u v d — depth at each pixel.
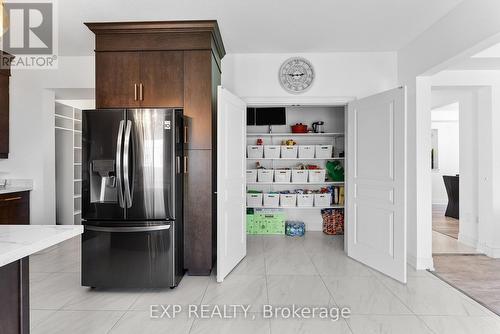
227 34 3.29
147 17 2.93
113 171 2.71
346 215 3.82
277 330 2.08
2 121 3.82
